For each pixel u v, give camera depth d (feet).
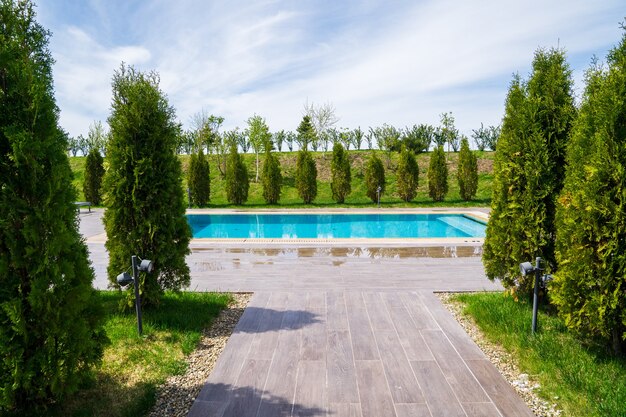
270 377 12.84
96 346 11.81
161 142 18.24
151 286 18.06
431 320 17.81
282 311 19.06
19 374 9.53
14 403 10.30
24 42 10.53
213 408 11.10
